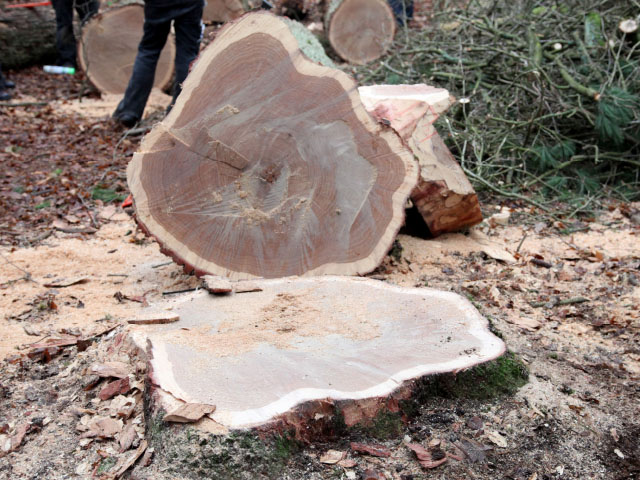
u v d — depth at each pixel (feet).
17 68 35.24
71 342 10.43
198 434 7.13
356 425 7.87
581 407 8.82
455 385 8.51
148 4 22.66
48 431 8.25
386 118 13.98
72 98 29.91
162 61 29.43
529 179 19.58
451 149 19.94
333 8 34.12
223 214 11.80
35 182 19.20
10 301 12.20
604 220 17.40
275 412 7.38
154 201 11.56
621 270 14.11
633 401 9.34
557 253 15.17
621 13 22.31
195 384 7.75
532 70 19.35
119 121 24.64
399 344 8.84
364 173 12.00
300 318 9.34
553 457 8.03
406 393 8.09
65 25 34.01
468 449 7.91
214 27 33.32
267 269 12.01
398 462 7.68
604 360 10.58
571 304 12.69
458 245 15.06
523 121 20.29
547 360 10.32
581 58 21.59
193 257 11.85
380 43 32.91
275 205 11.93
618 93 19.16
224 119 11.57
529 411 8.59
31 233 15.75
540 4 23.82
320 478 7.30
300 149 11.85
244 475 7.09
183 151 11.53
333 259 12.09
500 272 13.98
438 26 25.77
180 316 9.42
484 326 9.30
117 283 13.08
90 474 7.47
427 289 10.19
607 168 20.45
